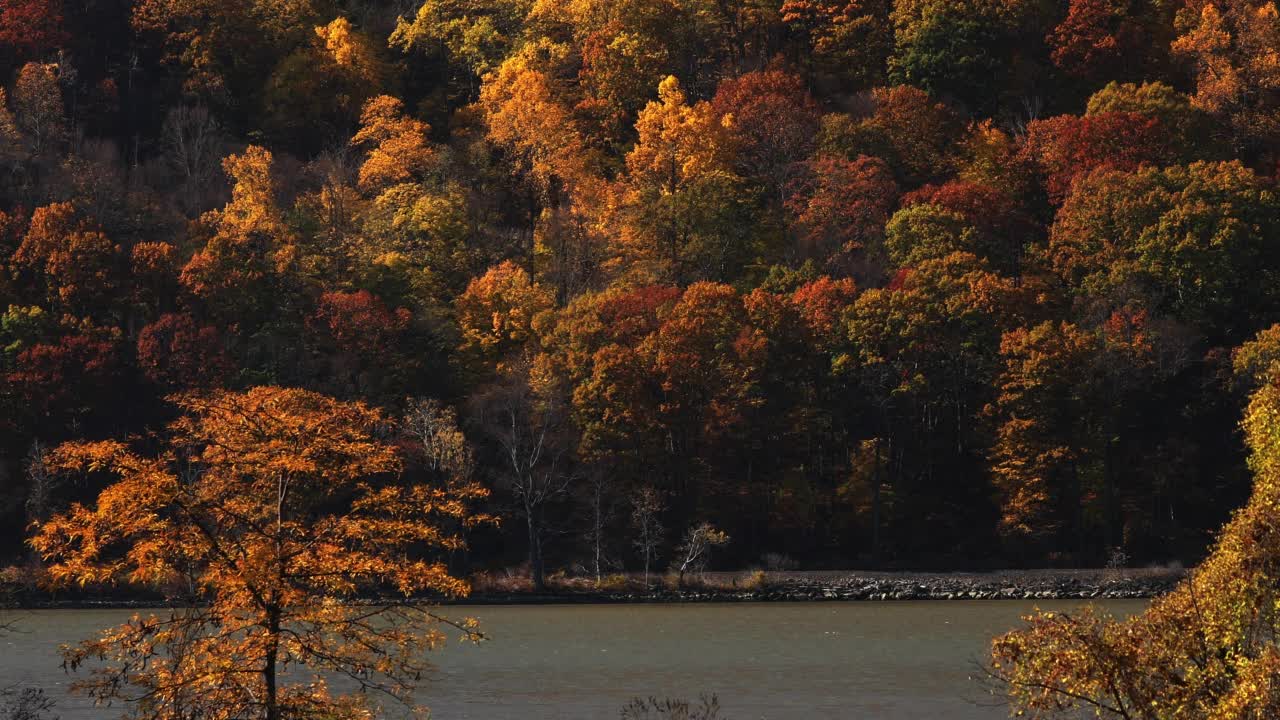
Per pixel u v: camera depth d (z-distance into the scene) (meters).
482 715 104.31
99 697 51.38
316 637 53.06
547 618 170.38
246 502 54.44
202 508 52.78
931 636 150.12
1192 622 55.53
